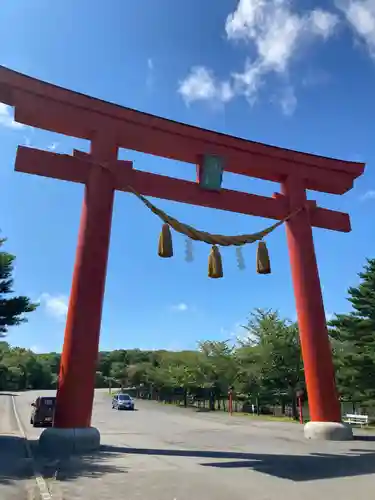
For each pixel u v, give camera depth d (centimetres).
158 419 3102
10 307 2359
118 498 768
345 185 1950
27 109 1454
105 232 1474
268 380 3275
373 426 2505
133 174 1562
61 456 1225
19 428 2284
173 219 1396
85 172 1507
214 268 1415
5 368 6788
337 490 838
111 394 8831
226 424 2617
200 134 1669
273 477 966
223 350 4644
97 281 1426
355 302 2803
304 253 1773
